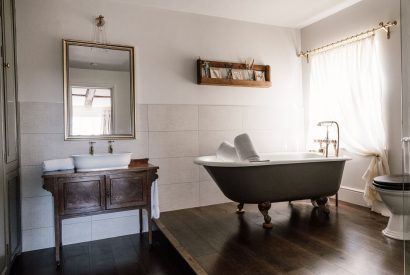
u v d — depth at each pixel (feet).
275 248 7.23
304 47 13.05
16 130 8.25
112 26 9.77
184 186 10.90
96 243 9.01
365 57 10.32
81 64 9.29
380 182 7.73
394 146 9.57
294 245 7.38
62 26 9.08
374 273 5.88
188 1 10.11
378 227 8.54
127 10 10.00
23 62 8.57
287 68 12.92
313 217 9.66
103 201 7.88
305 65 13.01
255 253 6.98
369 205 10.31
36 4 8.75
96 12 9.53
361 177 10.79
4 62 7.07
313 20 12.29
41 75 8.80
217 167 8.96
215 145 11.44
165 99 10.57
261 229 8.62
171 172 10.67
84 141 9.32
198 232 8.49
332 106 11.57
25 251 8.51
